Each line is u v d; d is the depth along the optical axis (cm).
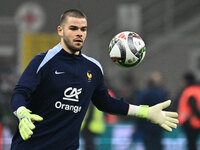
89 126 2744
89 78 1498
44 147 1451
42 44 4088
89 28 5856
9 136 3008
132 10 4859
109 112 1612
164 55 5466
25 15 4634
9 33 5419
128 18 4844
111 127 3061
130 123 3111
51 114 1445
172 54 5466
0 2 5703
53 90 1432
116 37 1558
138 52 1538
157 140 2919
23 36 4081
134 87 3791
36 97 1436
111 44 1559
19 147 1458
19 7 5722
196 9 5819
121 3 5897
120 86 4700
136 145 3011
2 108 3061
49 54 1439
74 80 1459
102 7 5891
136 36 1559
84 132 2753
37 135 1445
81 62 1488
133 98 3453
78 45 1438
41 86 1427
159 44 5462
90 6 5891
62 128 1460
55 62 1436
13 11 5703
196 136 2945
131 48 1527
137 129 2967
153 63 5444
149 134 2914
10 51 5372
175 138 3080
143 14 5747
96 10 5888
